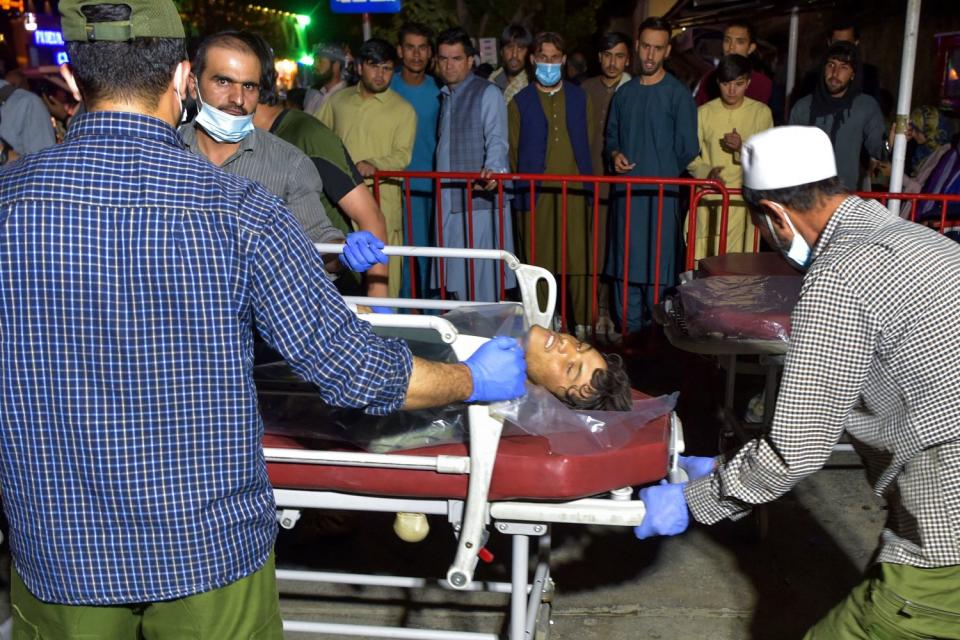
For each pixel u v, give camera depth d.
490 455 2.18
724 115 6.01
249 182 1.75
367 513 4.19
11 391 1.66
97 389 1.65
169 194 1.65
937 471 1.93
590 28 17.50
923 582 1.99
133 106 1.69
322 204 3.84
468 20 16.44
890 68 9.15
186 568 1.72
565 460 2.19
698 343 3.32
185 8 14.82
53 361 1.64
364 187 3.82
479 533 2.23
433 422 2.46
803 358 1.96
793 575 3.61
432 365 1.91
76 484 1.68
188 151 1.75
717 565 3.69
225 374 1.69
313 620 3.37
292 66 18.52
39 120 5.88
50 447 1.67
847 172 6.03
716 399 5.20
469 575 2.23
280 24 18.06
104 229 1.62
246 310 1.71
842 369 1.94
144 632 1.87
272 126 3.77
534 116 6.08
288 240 1.72
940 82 8.05
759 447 2.08
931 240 1.97
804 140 2.08
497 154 5.72
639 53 5.86
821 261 1.99
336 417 2.50
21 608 1.86
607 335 6.29
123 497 1.67
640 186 5.85
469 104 5.75
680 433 2.56
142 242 1.62
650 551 3.80
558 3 17.34
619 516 2.23
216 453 1.70
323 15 16.36
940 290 1.89
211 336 1.66
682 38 10.85
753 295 3.43
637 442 2.33
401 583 3.05
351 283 3.97
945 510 1.93
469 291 5.76
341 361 1.75
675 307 3.71
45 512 1.70
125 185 1.64
